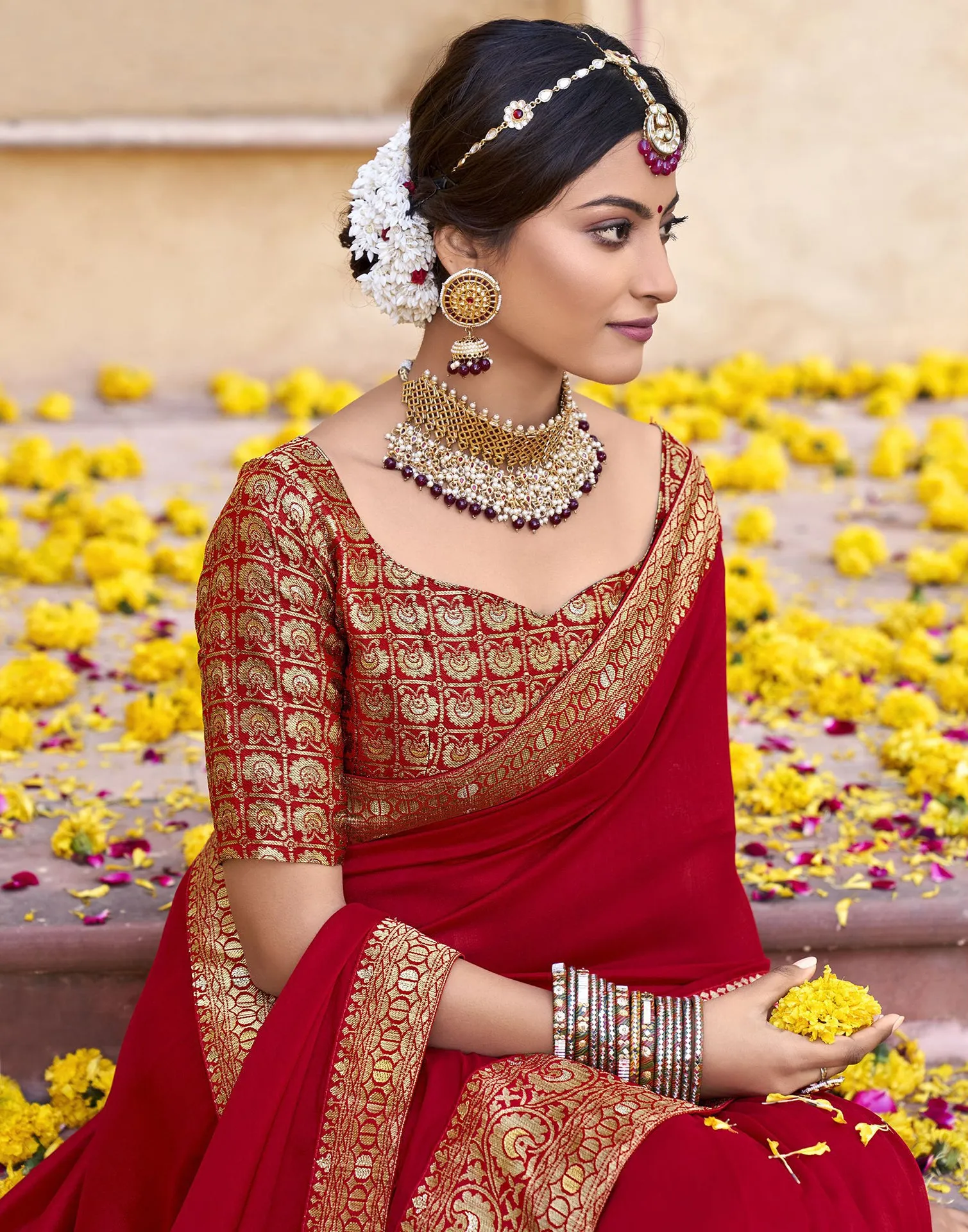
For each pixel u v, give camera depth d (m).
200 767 3.56
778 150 6.93
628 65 2.12
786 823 3.29
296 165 6.71
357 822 2.24
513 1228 1.97
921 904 2.97
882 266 7.12
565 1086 2.04
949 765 3.38
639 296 2.14
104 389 6.73
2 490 5.62
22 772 3.48
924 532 5.29
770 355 7.20
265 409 6.62
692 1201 1.89
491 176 2.07
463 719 2.18
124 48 6.55
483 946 2.25
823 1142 2.04
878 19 6.81
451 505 2.23
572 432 2.34
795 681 3.92
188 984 2.27
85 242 6.68
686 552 2.42
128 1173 2.27
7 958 2.84
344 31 6.66
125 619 4.48
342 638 2.19
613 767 2.29
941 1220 2.20
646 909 2.35
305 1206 2.04
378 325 6.94
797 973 2.22
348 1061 2.06
